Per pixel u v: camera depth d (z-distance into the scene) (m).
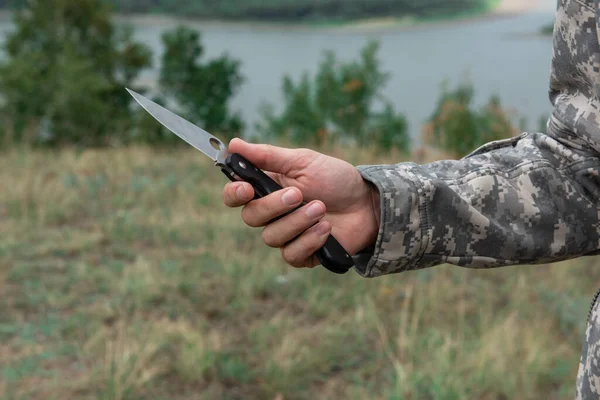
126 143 12.48
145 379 3.07
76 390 3.05
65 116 12.38
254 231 5.09
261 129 11.29
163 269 4.33
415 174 1.25
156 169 7.21
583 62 1.14
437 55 148.88
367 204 1.28
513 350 3.38
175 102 15.80
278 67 117.25
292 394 3.12
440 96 8.82
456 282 4.28
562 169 1.24
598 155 1.19
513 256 1.24
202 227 5.15
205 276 4.27
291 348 3.36
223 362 3.29
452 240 1.23
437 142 8.28
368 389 3.15
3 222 5.16
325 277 4.29
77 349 3.35
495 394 3.12
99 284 4.10
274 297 4.04
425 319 3.77
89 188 6.13
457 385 3.05
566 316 3.78
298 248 1.20
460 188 1.25
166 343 3.42
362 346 3.51
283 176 1.29
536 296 4.11
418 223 1.22
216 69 15.59
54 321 3.65
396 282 4.23
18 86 12.37
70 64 12.74
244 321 3.76
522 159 1.27
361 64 10.81
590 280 4.37
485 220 1.21
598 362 1.07
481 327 3.59
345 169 1.26
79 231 5.02
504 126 8.03
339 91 10.55
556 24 1.19
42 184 6.21
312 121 10.59
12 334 3.52
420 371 3.19
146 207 5.68
